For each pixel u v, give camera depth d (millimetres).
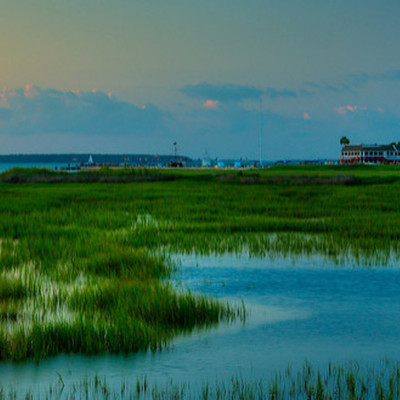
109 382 15414
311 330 20266
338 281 28453
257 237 42531
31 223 48312
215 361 17047
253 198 75062
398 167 174750
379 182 109500
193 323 20953
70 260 32250
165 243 39656
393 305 23875
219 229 46219
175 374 15984
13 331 18875
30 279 26734
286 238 41625
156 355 17469
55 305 22844
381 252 36094
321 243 39312
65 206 64875
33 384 15258
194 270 31250
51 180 120188
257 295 25672
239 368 16531
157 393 14664
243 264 32938
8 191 87750
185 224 48562
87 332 18281
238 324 20891
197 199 73312
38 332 18016
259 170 179625
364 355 17641
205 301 23516
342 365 16766
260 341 18875
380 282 28203
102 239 39031
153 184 109875
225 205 65375
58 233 42844
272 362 16938
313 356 17594
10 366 16500
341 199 73250
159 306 21312
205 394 14555
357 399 13953
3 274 28719
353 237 42031
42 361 16875
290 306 23672
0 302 23469
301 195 80500
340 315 22312
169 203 68000
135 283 25703
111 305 22328
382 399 13828
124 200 72750
